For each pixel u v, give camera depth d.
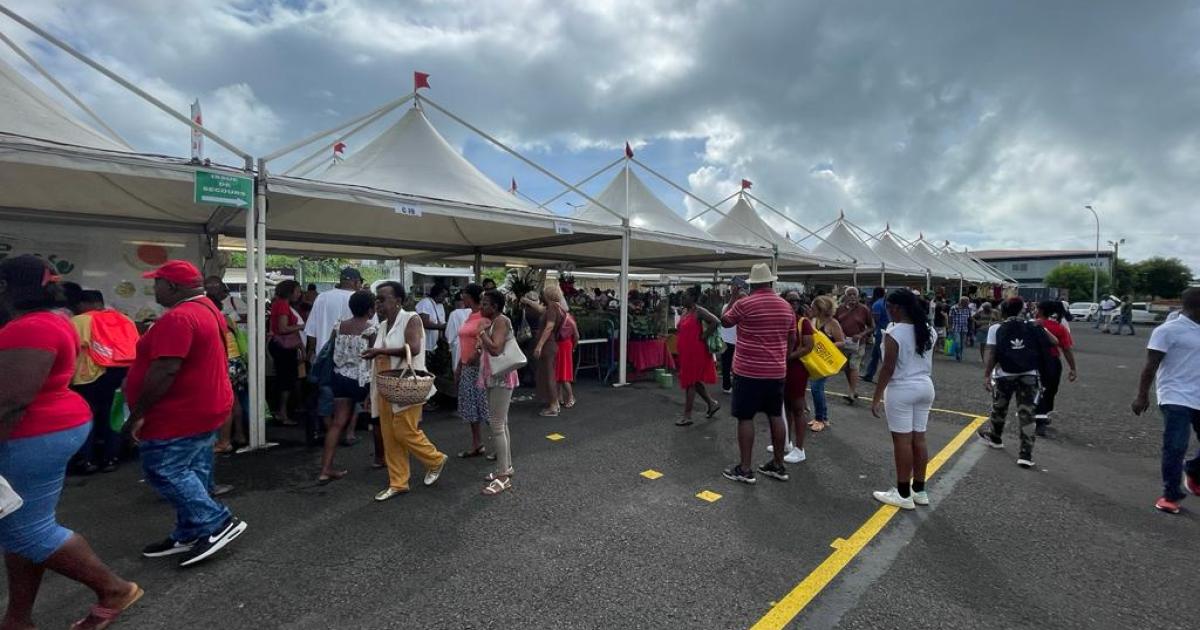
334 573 3.15
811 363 5.18
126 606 2.63
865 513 4.14
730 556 3.43
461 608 2.83
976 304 20.80
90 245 7.32
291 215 8.48
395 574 3.15
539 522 3.88
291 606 2.82
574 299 13.53
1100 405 8.56
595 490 4.52
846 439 6.19
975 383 10.70
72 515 3.86
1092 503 4.40
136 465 4.91
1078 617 2.84
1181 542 3.72
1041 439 6.42
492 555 3.39
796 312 7.29
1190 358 4.16
